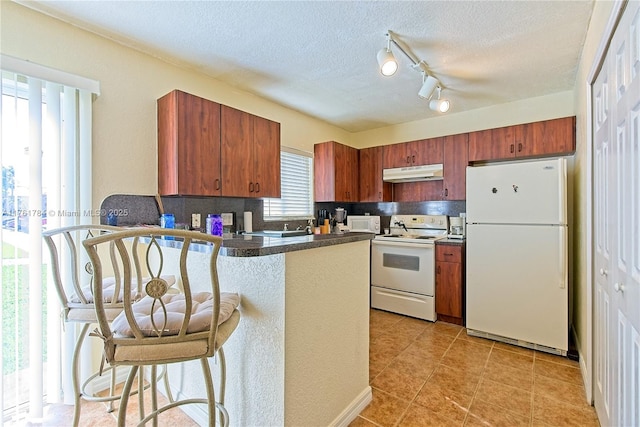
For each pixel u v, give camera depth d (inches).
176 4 67.9
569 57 90.6
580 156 90.4
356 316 68.0
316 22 74.8
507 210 103.6
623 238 47.9
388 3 67.8
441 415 66.8
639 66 39.7
